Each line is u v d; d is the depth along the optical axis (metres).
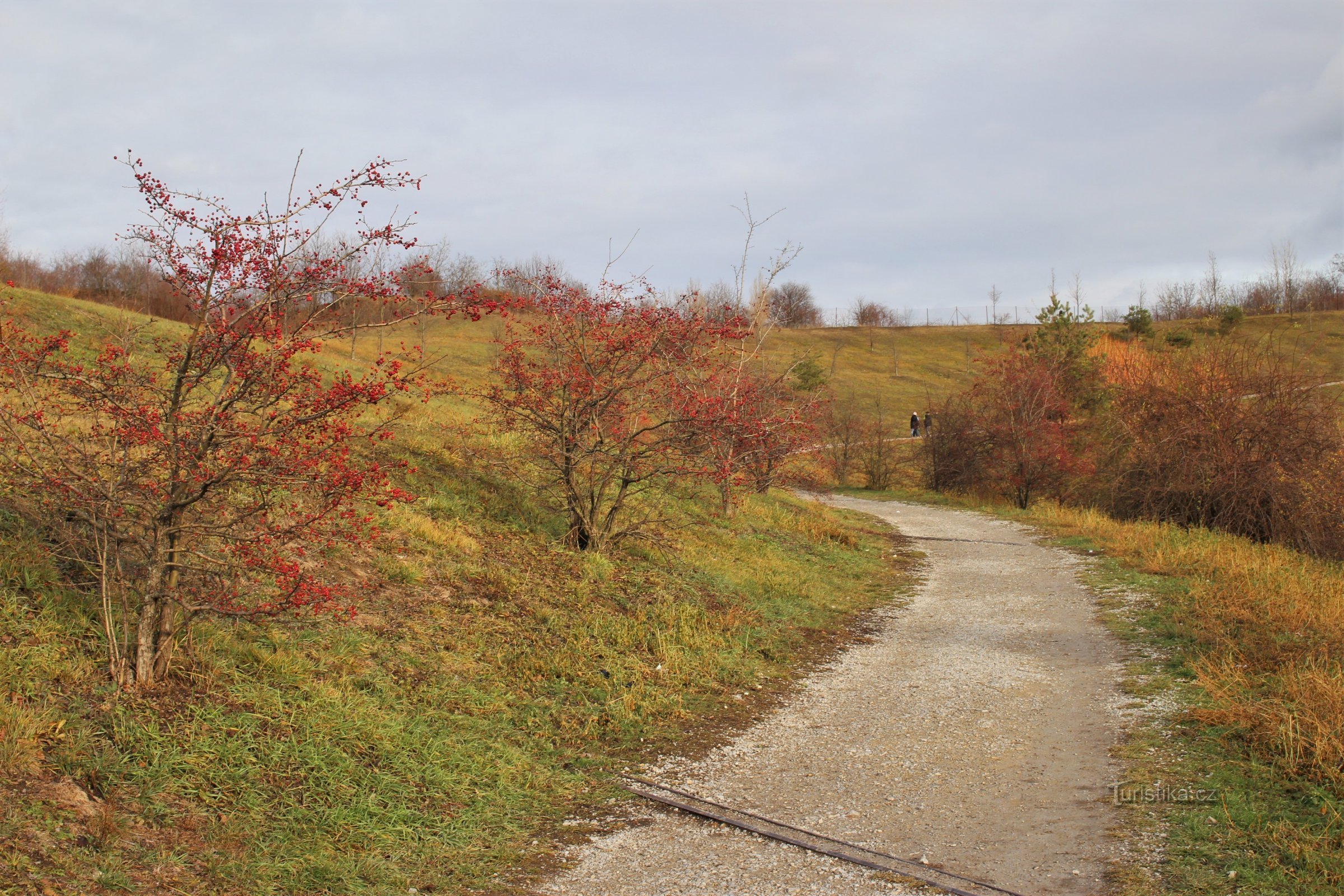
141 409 5.27
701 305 13.11
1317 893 4.35
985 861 5.09
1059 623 11.50
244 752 5.23
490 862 5.00
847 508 28.34
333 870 4.48
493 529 11.49
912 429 48.69
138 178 5.18
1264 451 20.38
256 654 6.39
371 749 5.84
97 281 35.88
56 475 5.55
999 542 20.08
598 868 5.04
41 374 5.51
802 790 6.29
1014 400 31.03
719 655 9.47
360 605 8.08
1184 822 5.35
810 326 96.44
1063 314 35.94
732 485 16.69
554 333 12.13
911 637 11.13
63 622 5.71
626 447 11.92
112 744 4.89
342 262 5.72
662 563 12.52
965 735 7.40
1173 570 14.12
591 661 8.51
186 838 4.43
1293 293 75.88
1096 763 6.57
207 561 6.61
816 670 9.62
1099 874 4.82
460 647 7.96
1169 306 89.62
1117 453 24.78
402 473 11.98
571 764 6.56
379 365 6.16
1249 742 6.53
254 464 5.38
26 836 3.94
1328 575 14.18
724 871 5.01
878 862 5.07
